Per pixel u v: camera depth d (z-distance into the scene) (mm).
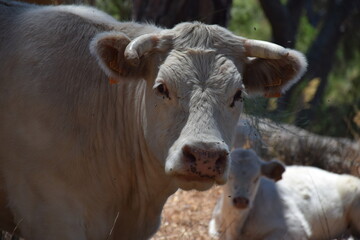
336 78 50656
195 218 17062
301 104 23438
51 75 10031
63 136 9875
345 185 17281
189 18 20719
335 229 17188
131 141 10477
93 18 10781
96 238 10297
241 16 44031
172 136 9242
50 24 10422
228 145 9344
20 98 9898
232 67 9445
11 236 12047
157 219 11008
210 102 9156
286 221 15758
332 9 42781
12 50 10250
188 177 8906
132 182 10617
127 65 9703
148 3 20812
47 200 9773
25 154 9820
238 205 14797
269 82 10266
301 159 20688
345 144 21984
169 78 9281
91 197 10156
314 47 41844
